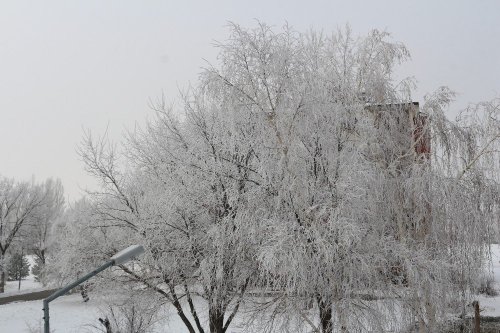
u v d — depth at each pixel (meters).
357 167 10.91
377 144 11.84
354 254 10.38
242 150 12.05
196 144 12.70
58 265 14.55
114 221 13.59
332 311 10.72
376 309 10.80
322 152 11.27
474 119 13.02
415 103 13.19
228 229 11.57
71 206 16.62
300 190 10.97
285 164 11.09
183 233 12.52
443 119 12.59
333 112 11.48
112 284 13.24
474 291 12.43
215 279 11.73
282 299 10.95
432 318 11.30
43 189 45.78
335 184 10.80
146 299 12.90
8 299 29.27
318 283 10.45
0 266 40.44
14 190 43.25
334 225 10.12
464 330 13.34
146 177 13.65
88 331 19.48
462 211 12.01
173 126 13.30
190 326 12.95
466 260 12.11
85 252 13.64
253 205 11.16
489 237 12.38
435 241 12.05
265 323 11.07
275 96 11.96
